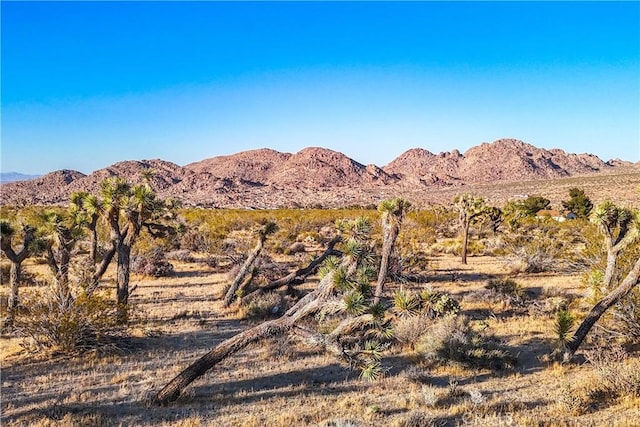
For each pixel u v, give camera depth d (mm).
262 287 16438
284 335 12383
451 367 10227
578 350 11477
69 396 8391
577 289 18969
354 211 59250
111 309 11453
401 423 7379
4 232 12773
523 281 20953
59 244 13625
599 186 117938
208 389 8969
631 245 13469
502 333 12859
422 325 11883
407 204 14219
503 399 8578
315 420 7609
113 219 13430
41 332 10523
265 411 7945
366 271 8086
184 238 30906
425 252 30766
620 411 8008
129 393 8602
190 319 13992
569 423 7523
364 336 11781
